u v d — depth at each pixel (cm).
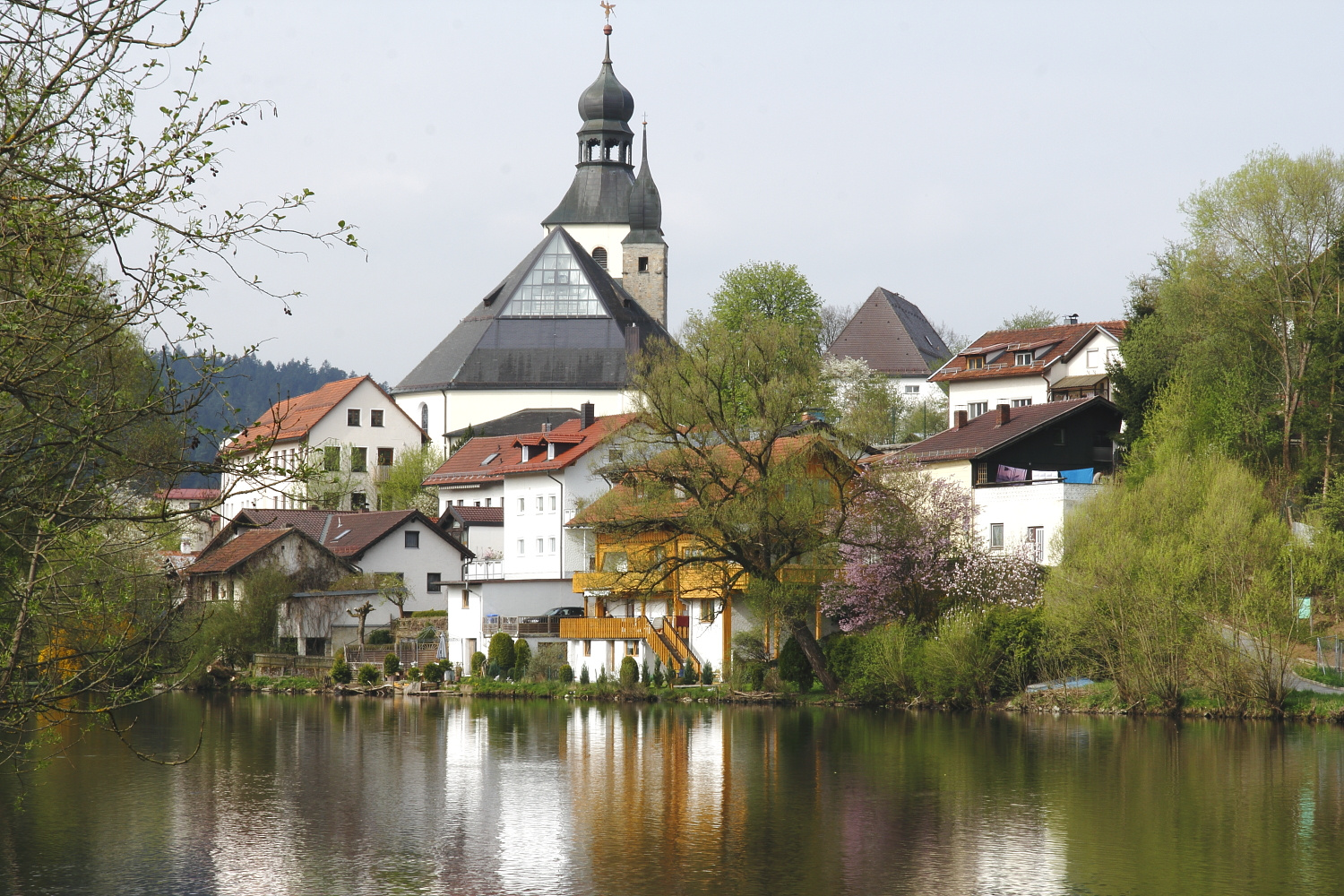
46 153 1328
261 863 2420
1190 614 4556
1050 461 6731
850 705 5438
